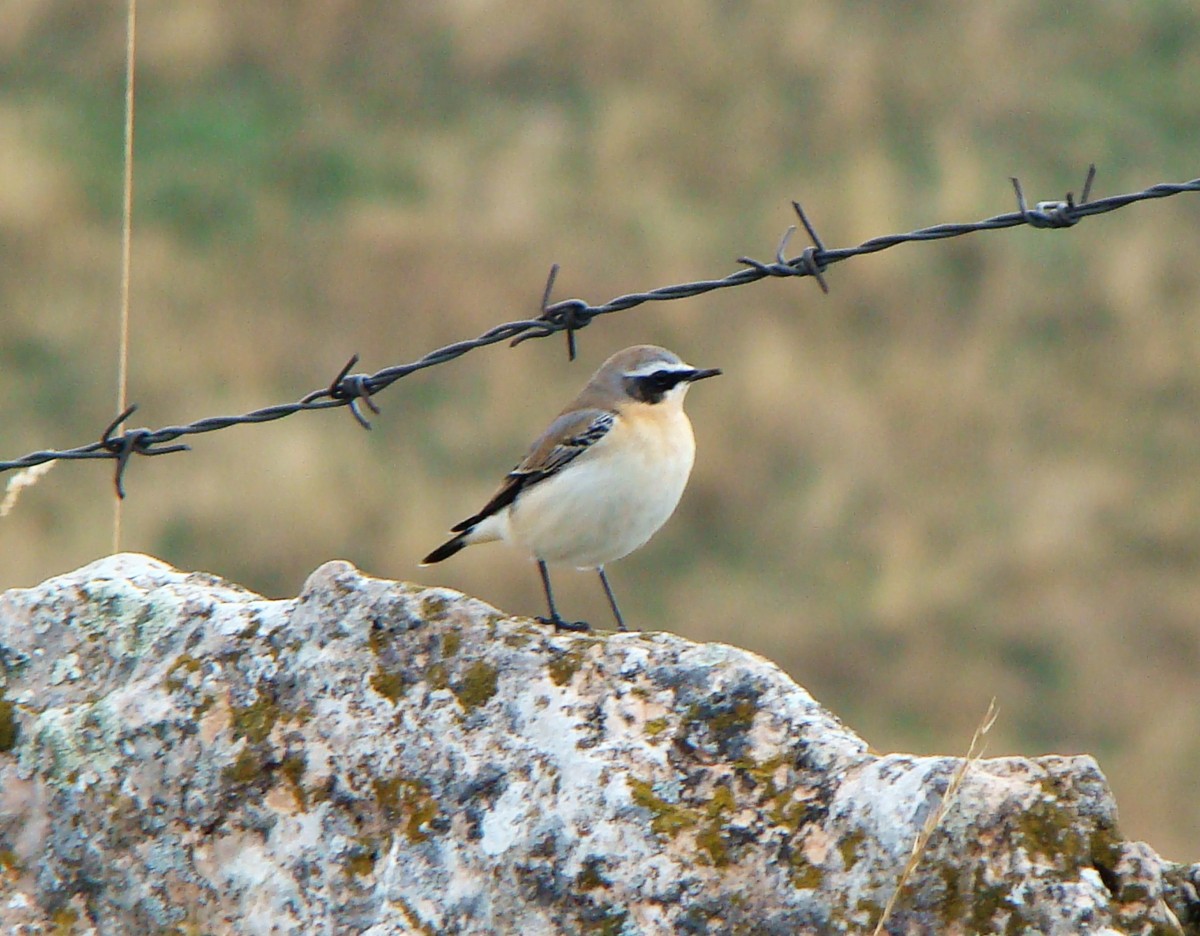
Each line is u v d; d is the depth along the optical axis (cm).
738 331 1964
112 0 2486
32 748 639
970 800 529
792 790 563
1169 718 1486
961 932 519
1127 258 2072
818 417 1822
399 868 587
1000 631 1583
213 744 620
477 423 1839
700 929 549
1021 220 783
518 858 572
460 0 2522
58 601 671
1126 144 2334
